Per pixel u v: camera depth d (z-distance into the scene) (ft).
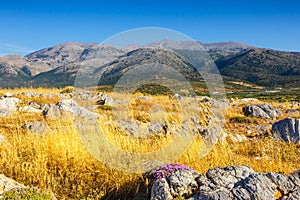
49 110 38.86
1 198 15.16
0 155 22.72
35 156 21.58
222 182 15.96
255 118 49.90
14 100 45.83
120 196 18.67
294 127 34.22
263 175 15.47
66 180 19.57
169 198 15.94
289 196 14.56
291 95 162.81
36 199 15.52
